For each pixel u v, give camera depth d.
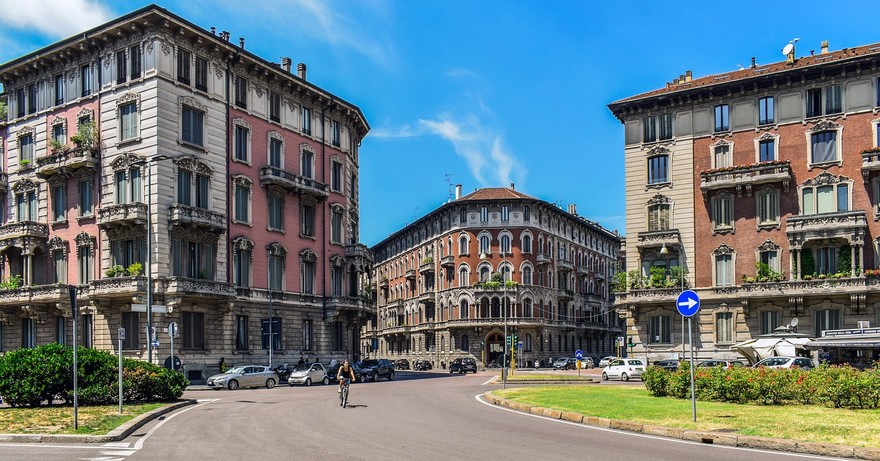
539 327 100.12
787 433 16.92
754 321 55.19
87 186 53.56
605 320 123.75
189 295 49.75
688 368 28.69
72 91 54.97
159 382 30.19
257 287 57.50
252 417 24.58
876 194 52.34
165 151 50.28
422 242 112.75
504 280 98.88
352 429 20.53
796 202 54.75
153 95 50.06
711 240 57.38
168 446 17.33
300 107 64.12
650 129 60.50
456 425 21.33
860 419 19.70
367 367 57.88
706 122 58.41
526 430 19.81
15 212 57.81
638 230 60.12
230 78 56.50
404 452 15.97
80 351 28.47
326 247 66.25
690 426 18.50
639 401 26.50
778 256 54.91
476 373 81.00
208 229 52.75
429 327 107.12
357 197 75.31
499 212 100.75
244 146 57.59
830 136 54.19
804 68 54.06
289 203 61.84
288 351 60.16
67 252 53.88
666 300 57.56
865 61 52.31
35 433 18.84
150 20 50.12
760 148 56.31
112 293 49.00
